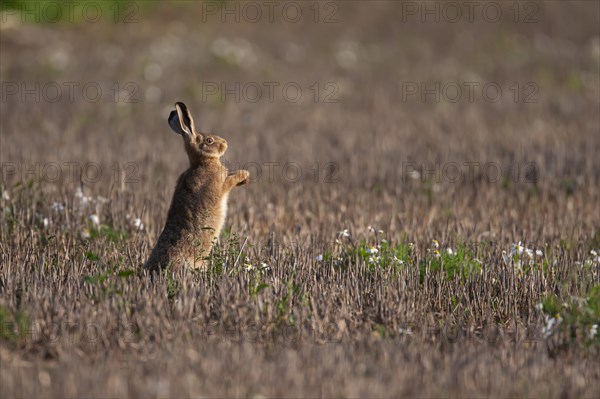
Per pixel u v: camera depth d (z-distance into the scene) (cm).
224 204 2100
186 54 5684
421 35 6606
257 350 1638
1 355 1631
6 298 1820
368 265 2106
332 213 2777
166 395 1408
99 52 5638
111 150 3616
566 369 1577
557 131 4138
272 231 2391
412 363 1575
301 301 1855
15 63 5247
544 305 1881
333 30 6688
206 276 1967
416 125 4319
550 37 6519
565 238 2480
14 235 2377
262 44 6162
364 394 1434
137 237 2372
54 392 1430
